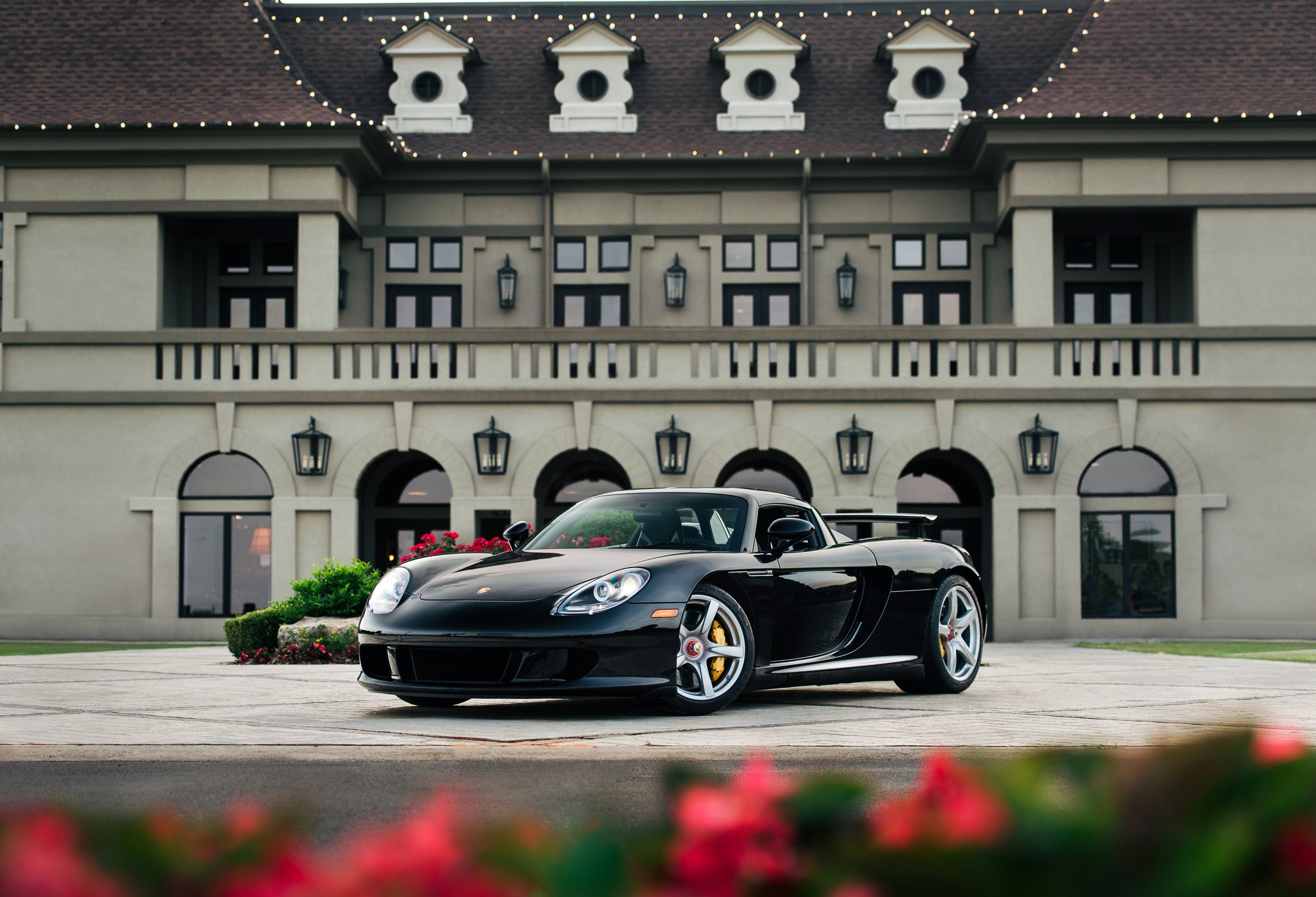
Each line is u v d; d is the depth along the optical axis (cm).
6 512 1800
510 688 558
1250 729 96
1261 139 1809
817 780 102
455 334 1789
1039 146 1841
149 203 1869
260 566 1803
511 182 2056
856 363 1775
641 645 566
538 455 1777
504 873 88
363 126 1842
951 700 668
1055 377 1769
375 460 1798
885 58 2175
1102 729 507
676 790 105
